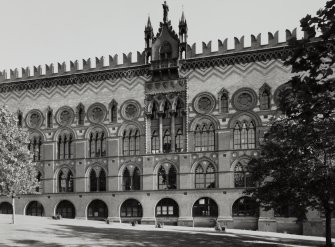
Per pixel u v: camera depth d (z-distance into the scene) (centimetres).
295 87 1432
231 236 4828
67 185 7469
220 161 6594
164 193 6812
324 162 4009
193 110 6869
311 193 4194
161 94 7081
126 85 7319
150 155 6975
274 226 6247
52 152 7588
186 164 6762
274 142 4366
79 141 7438
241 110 6619
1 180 5138
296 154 4144
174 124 6962
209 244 3988
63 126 7594
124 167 7131
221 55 6831
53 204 7450
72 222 6156
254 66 6662
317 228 6050
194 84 6931
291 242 4603
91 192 7219
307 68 1398
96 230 4966
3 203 7838
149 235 4575
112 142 7231
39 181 7619
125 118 7231
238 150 6525
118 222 6969
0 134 5225
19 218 6366
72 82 7675
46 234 4425
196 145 6800
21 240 3953
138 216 6969
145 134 7069
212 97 6800
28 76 8000
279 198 4372
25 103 7950
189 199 6669
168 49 7162
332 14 1307
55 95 7762
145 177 6956
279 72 6512
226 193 6500
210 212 6612
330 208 4294
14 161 5238
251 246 3969
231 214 6450
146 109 7131
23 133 5778
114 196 7075
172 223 6725
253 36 6744
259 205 4706
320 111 1473
